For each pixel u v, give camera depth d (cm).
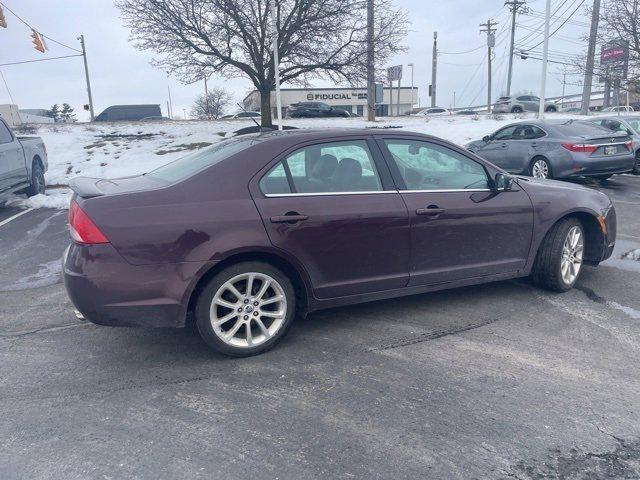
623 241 696
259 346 381
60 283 558
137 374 358
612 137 1062
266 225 368
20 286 550
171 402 322
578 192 503
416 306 473
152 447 277
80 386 342
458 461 264
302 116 3331
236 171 375
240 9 1788
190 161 423
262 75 1966
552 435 284
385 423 296
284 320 387
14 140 987
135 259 343
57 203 1003
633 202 962
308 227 379
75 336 422
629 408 309
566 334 411
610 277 546
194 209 356
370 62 1953
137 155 1638
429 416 302
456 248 441
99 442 282
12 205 1013
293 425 296
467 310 462
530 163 1132
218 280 361
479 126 2112
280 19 1867
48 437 287
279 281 381
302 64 1939
